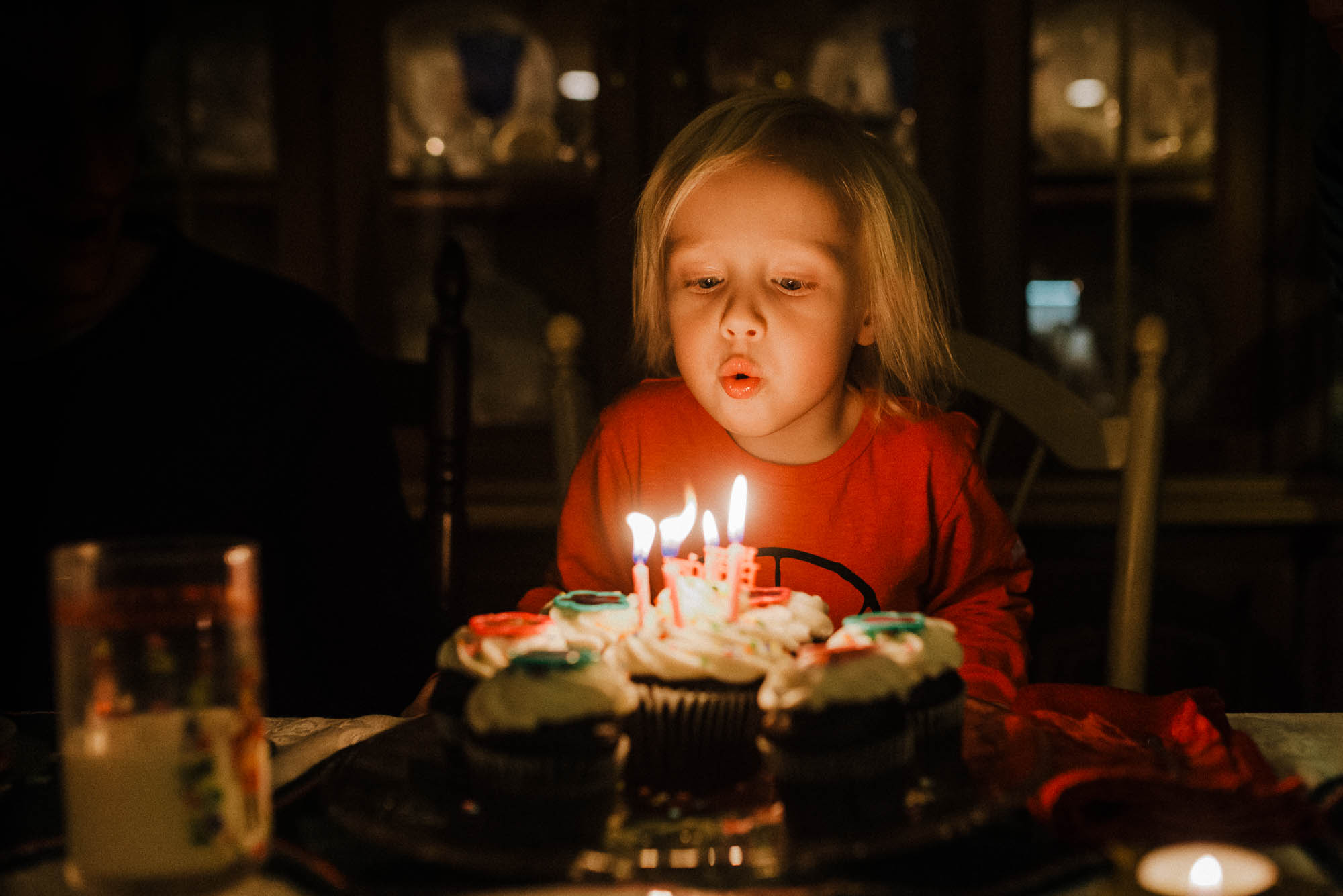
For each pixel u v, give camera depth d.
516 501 2.08
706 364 1.04
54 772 0.72
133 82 1.07
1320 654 2.03
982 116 1.99
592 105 2.09
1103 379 2.07
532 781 0.61
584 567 1.21
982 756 0.72
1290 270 2.03
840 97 2.04
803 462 1.14
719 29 2.03
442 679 0.75
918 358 1.21
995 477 2.07
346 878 0.58
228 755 0.52
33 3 0.96
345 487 1.24
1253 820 0.59
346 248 2.10
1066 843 0.60
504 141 2.12
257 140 2.10
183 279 1.21
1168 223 2.05
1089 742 0.75
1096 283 2.05
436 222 2.12
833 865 0.58
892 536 1.12
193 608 0.53
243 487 1.19
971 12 1.98
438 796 0.67
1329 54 1.96
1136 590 1.32
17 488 1.14
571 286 2.12
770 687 0.68
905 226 1.13
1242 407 2.08
